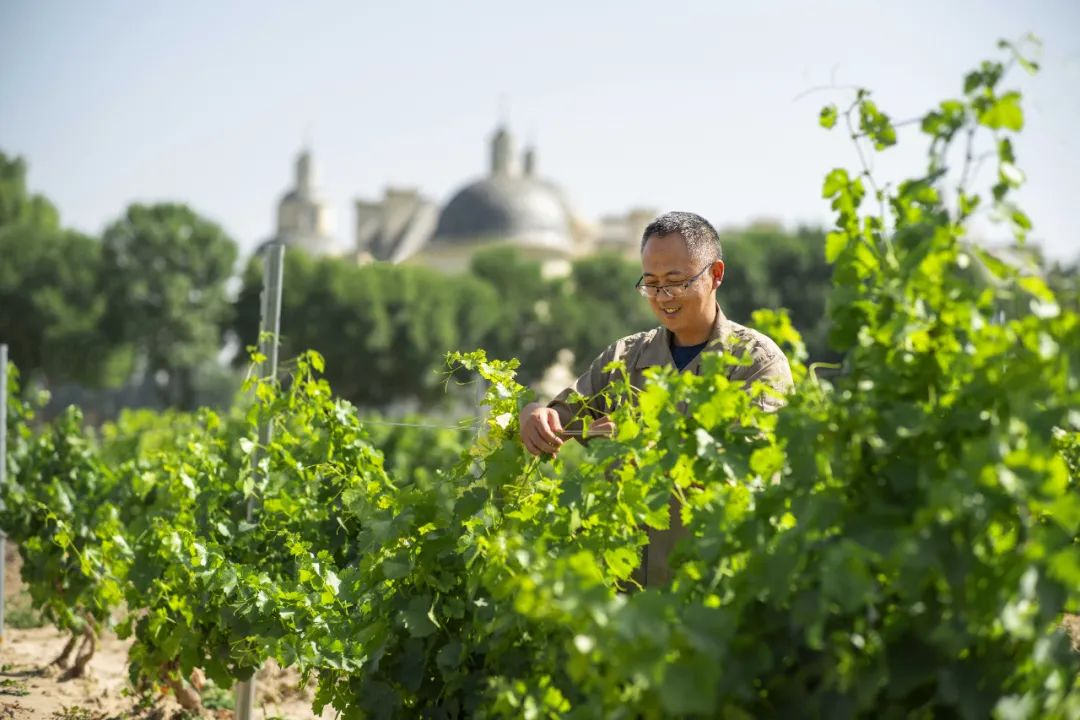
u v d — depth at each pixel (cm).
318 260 6656
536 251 11056
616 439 330
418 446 1534
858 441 244
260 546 543
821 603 226
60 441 874
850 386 250
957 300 239
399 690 356
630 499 324
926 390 246
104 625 779
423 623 346
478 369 395
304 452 549
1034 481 217
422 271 6938
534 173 12962
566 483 336
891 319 246
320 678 423
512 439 384
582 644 236
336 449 512
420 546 360
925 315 246
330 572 444
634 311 7688
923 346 246
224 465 587
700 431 291
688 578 278
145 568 566
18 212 7294
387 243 13138
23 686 702
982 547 228
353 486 480
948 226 239
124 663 813
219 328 7300
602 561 333
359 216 13200
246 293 7206
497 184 12200
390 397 6775
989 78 238
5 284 6619
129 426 1356
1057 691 234
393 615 361
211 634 516
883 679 232
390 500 393
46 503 798
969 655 234
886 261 251
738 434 293
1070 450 409
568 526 337
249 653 491
